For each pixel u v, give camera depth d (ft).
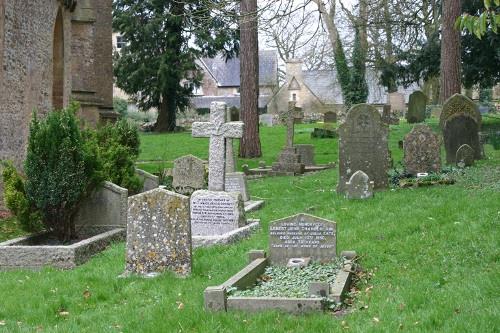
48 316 23.18
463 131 59.77
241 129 38.75
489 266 24.70
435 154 51.93
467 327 17.95
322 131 109.91
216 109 39.11
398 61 106.01
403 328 18.63
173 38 136.98
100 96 86.79
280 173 73.00
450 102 59.93
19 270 32.07
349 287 24.31
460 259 26.18
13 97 51.80
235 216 37.86
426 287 22.77
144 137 128.57
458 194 40.81
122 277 27.63
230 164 54.60
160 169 64.44
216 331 19.47
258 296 22.21
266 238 34.55
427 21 96.17
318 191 52.11
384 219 35.68
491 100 168.35
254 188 59.31
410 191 45.09
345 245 30.45
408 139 52.49
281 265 28.04
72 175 36.78
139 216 28.12
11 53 51.21
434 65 100.48
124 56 140.87
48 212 37.19
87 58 76.18
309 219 27.89
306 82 226.38
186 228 27.81
